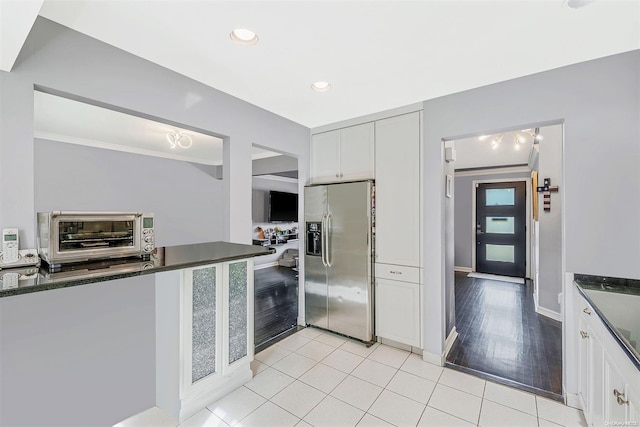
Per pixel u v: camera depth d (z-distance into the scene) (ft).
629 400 3.76
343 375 7.81
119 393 5.97
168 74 6.81
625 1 4.61
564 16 4.99
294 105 9.07
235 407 6.50
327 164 10.96
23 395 4.71
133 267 5.01
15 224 4.75
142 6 4.75
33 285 3.74
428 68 6.81
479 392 7.07
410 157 9.04
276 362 8.50
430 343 8.54
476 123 7.84
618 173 6.14
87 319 5.46
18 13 3.40
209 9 4.83
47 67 5.09
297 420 6.12
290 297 15.43
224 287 6.88
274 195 24.02
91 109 9.89
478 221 21.29
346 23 5.21
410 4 4.73
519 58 6.37
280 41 5.76
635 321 4.42
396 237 9.29
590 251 6.38
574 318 6.48
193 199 18.33
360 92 8.14
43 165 12.75
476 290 16.43
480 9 4.85
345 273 9.98
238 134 8.48
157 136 13.32
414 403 6.68
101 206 14.40
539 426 5.92
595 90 6.35
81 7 4.76
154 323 6.58
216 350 6.74
